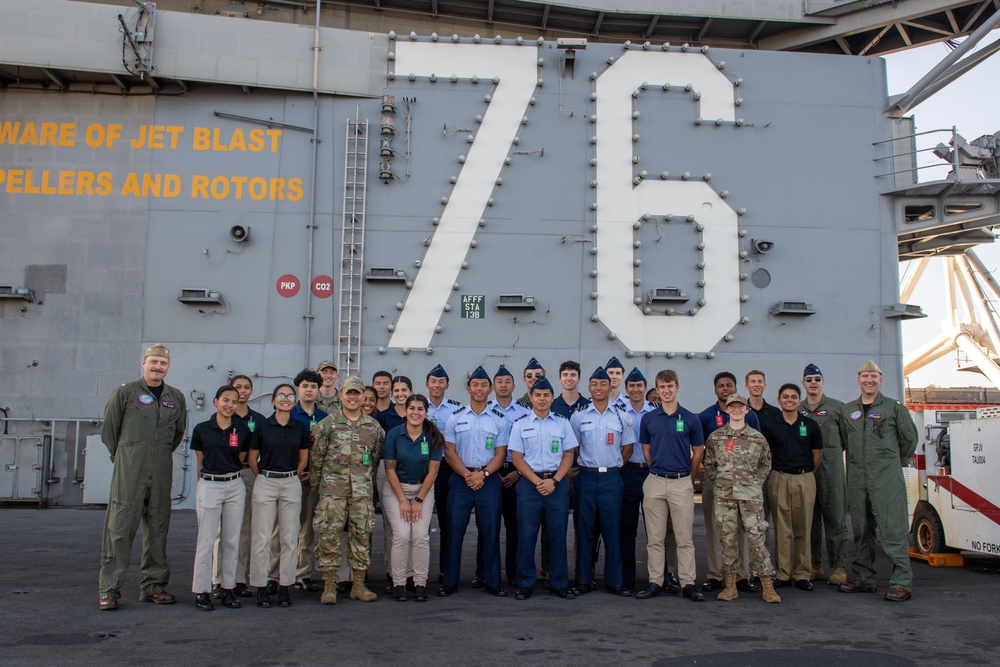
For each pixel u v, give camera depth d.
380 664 4.64
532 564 6.85
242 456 6.61
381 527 11.64
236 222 11.86
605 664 4.69
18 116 12.05
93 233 11.83
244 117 12.05
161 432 6.45
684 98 12.37
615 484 7.08
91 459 11.91
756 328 11.94
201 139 12.02
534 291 11.81
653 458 7.01
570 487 8.43
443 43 12.27
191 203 11.89
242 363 11.59
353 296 11.70
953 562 8.72
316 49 12.03
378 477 7.69
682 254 12.02
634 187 12.11
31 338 11.75
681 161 12.23
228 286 11.73
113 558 6.13
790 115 12.48
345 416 6.71
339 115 12.09
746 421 7.32
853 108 12.62
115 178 11.94
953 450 8.55
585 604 6.54
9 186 11.91
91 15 11.66
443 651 4.95
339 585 7.39
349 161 11.96
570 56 12.25
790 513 7.39
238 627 5.59
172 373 11.60
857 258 12.25
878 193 12.45
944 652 5.02
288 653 4.88
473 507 7.23
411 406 6.72
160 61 11.69
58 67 11.51
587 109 12.25
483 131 12.11
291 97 12.12
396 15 15.01
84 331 11.73
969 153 12.45
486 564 7.05
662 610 6.31
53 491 12.02
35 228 11.84
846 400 11.86
